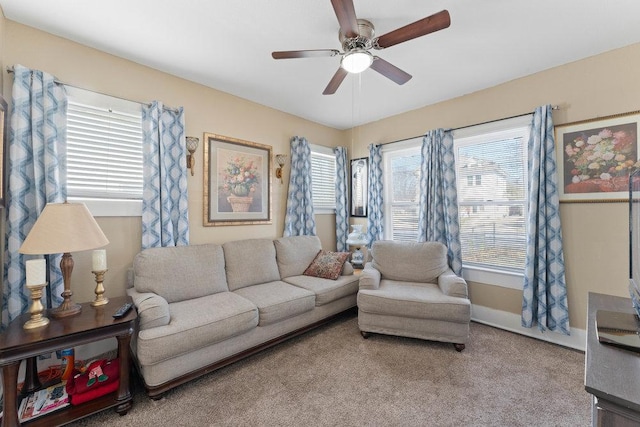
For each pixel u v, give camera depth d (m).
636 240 1.19
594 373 0.85
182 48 2.23
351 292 3.04
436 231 3.27
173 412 1.66
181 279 2.35
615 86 2.27
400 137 3.77
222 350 2.02
